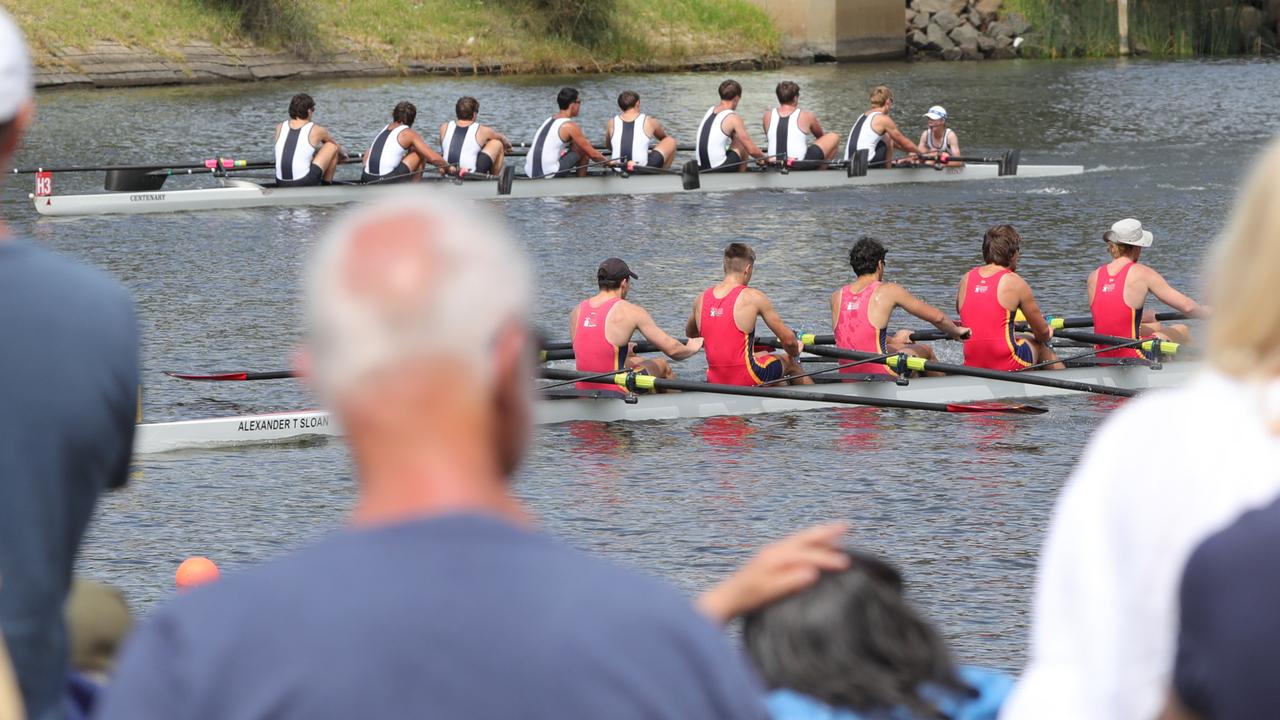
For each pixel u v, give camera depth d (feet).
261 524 106.93
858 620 34.42
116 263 203.51
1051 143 333.21
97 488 30.48
